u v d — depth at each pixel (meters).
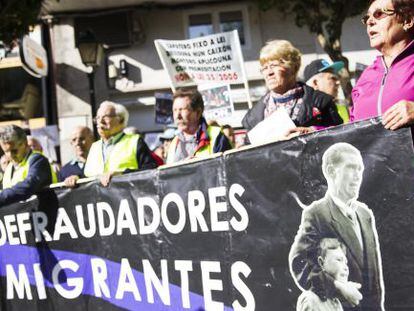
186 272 2.61
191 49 5.01
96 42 7.88
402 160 1.78
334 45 7.89
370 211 1.86
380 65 2.23
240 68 4.93
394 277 1.79
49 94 10.16
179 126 3.12
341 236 1.96
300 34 9.94
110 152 3.38
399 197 1.79
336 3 8.12
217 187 2.47
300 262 2.11
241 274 2.35
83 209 3.15
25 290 3.46
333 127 2.00
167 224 2.71
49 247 3.32
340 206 1.96
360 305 1.88
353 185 1.92
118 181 2.96
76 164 4.41
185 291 2.62
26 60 8.24
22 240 3.46
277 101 2.83
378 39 2.16
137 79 9.98
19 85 10.44
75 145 4.38
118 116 3.41
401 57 2.08
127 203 2.91
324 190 2.03
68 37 10.02
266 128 2.48
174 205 2.67
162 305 2.73
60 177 4.45
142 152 3.34
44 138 7.41
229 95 4.95
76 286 3.18
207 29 10.16
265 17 10.04
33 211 3.39
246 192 2.33
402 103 1.75
